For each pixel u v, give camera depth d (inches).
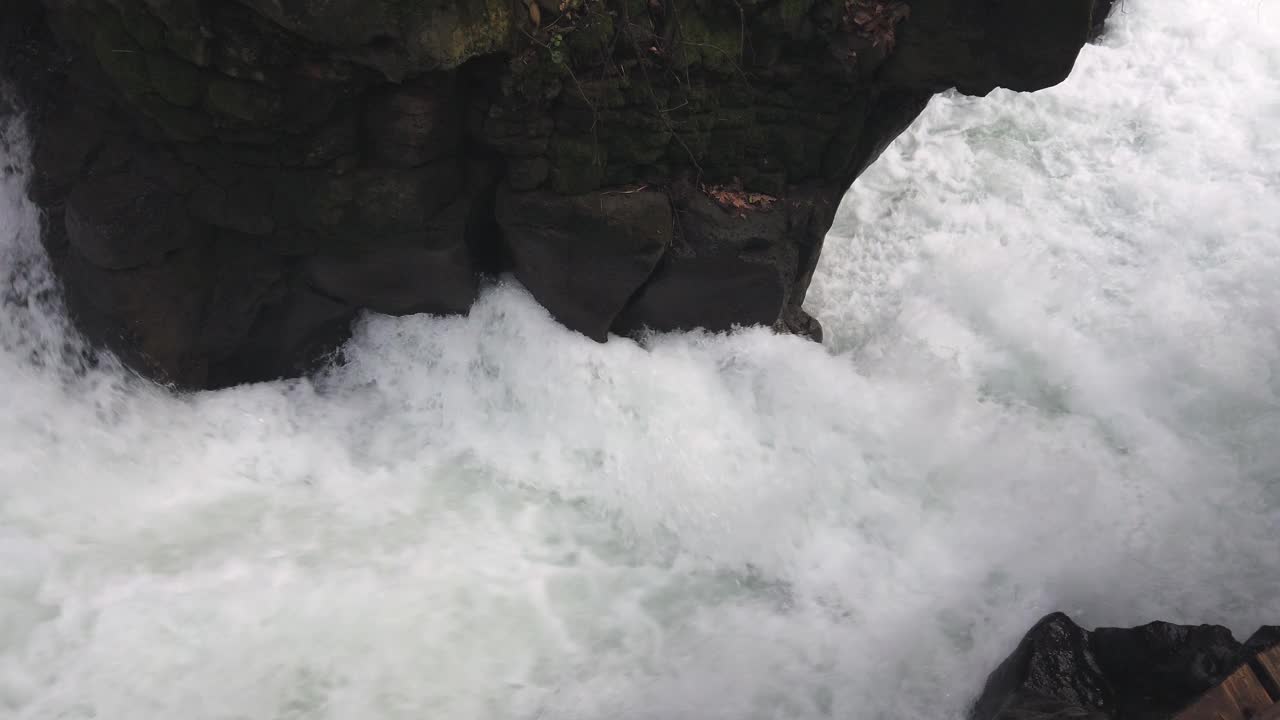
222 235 249.4
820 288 308.8
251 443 257.6
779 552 236.2
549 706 197.2
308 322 267.6
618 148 242.4
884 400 267.1
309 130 225.3
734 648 213.2
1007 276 298.5
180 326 253.8
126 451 249.0
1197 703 162.2
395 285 259.9
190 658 200.1
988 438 258.2
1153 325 285.6
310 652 203.3
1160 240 310.0
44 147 241.1
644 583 229.1
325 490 248.8
